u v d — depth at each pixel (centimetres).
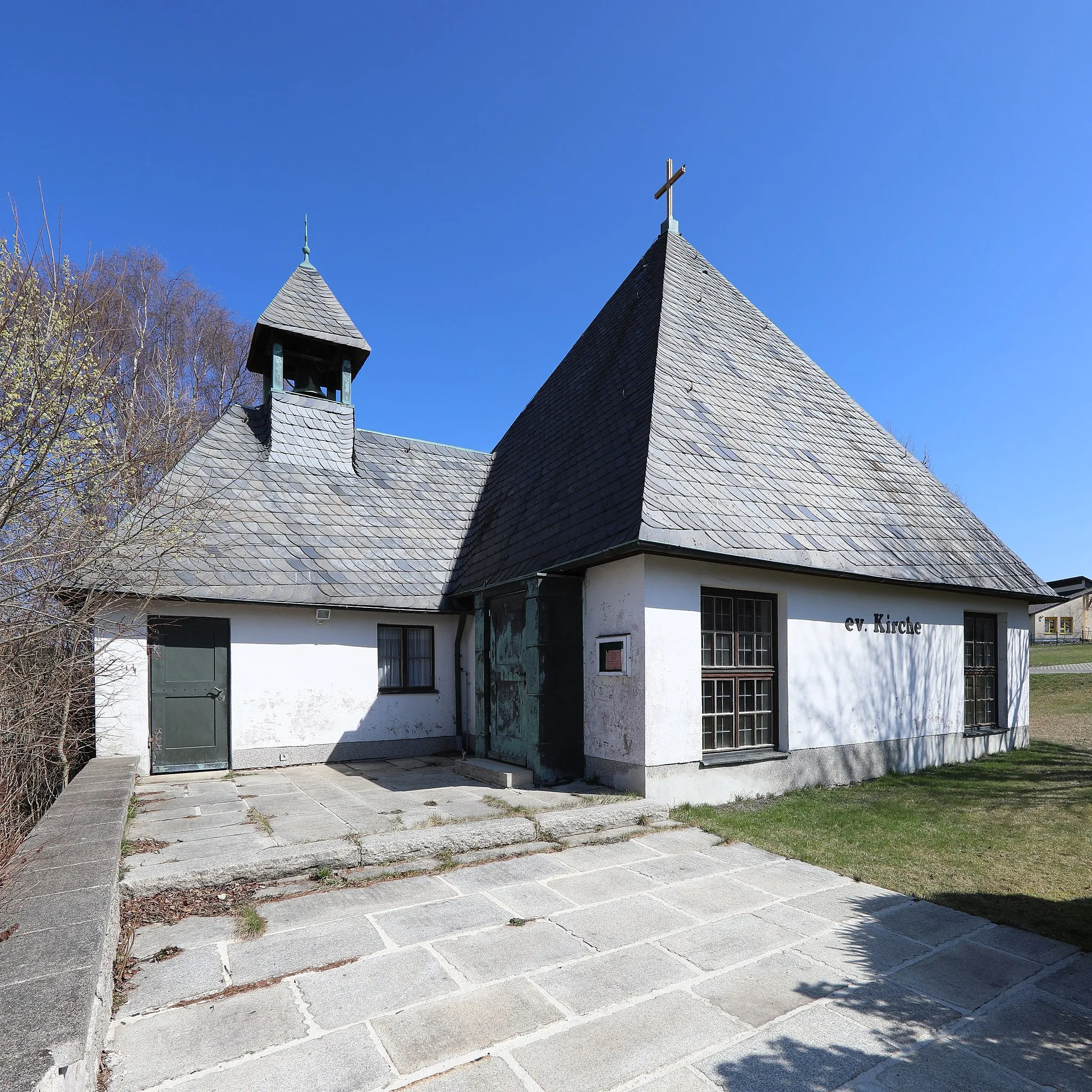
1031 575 1232
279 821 679
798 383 1313
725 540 813
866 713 990
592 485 954
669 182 1414
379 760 1084
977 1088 308
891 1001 381
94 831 506
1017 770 1030
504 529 1147
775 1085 309
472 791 810
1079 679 2062
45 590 632
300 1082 310
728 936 462
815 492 1043
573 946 446
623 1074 316
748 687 896
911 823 740
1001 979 407
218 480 1145
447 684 1180
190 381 2169
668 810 752
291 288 1366
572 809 716
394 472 1409
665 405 980
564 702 866
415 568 1191
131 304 1778
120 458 671
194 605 978
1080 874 581
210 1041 340
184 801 774
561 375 1426
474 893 538
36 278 559
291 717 1034
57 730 780
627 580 809
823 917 495
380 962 422
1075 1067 323
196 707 973
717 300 1335
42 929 327
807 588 941
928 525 1165
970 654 1201
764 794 869
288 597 1013
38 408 554
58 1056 221
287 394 1292
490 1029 351
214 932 465
